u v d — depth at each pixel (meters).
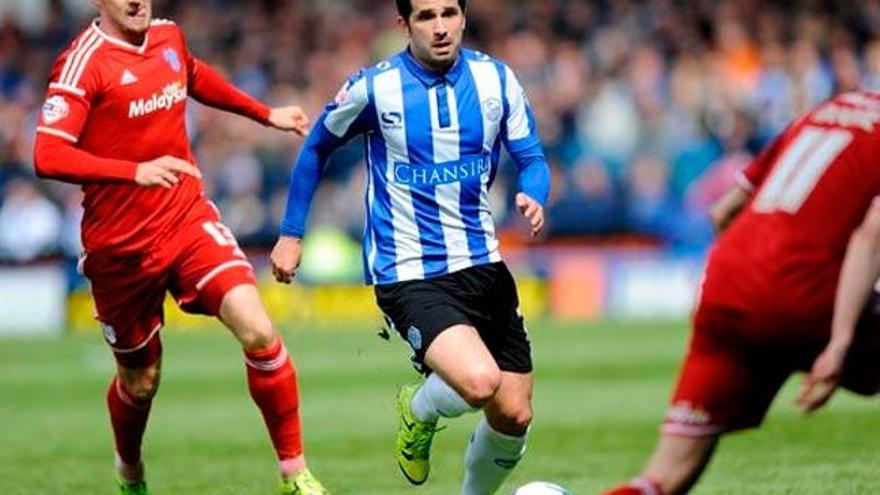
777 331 19.94
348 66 85.62
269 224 77.19
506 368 26.09
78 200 76.25
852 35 85.31
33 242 75.50
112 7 26.70
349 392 49.31
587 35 87.88
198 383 52.53
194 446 38.53
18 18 94.25
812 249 19.89
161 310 27.94
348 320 76.88
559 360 56.81
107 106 26.77
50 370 57.59
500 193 76.94
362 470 34.19
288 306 77.00
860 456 33.62
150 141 27.17
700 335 20.55
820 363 19.03
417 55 25.84
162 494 31.56
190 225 27.19
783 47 84.56
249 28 89.62
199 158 78.69
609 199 77.31
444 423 41.84
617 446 36.75
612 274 76.88
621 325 71.38
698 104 80.19
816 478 30.80
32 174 76.81
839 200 19.89
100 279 27.48
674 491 20.41
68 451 38.22
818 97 80.44
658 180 77.62
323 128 26.17
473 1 89.12
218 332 73.25
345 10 91.19
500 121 26.20
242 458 36.41
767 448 35.09
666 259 76.75
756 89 81.56
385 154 26.00
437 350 24.81
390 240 26.03
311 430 40.81
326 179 77.69
